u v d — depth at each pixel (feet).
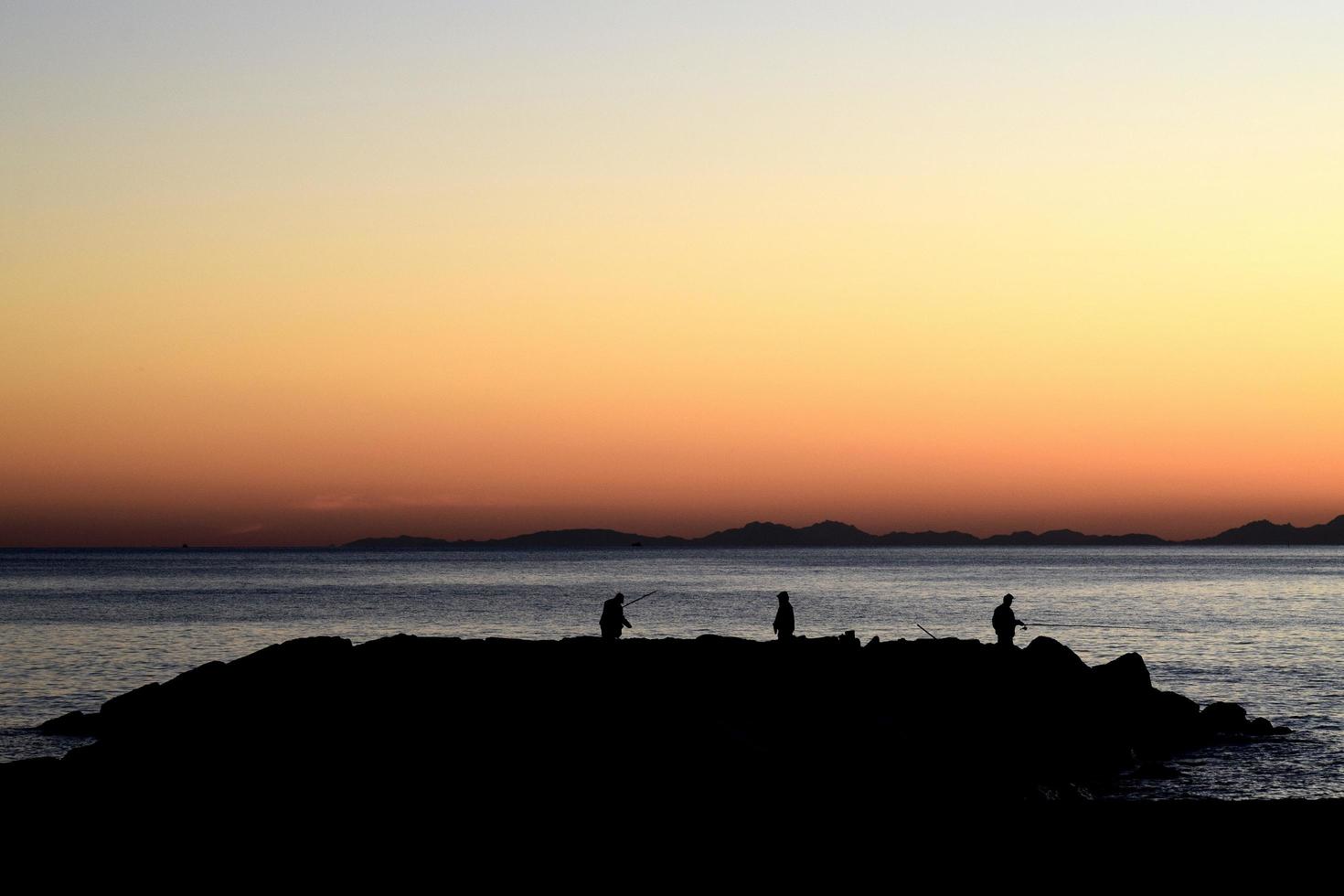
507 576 654.53
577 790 76.54
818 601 396.57
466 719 94.17
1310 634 262.26
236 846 66.44
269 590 478.59
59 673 187.11
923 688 114.73
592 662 111.04
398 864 62.85
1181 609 352.08
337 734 91.81
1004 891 57.57
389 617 317.42
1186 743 125.18
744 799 73.92
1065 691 118.11
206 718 101.35
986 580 587.27
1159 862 59.67
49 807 75.25
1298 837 62.03
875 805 72.08
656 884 59.16
